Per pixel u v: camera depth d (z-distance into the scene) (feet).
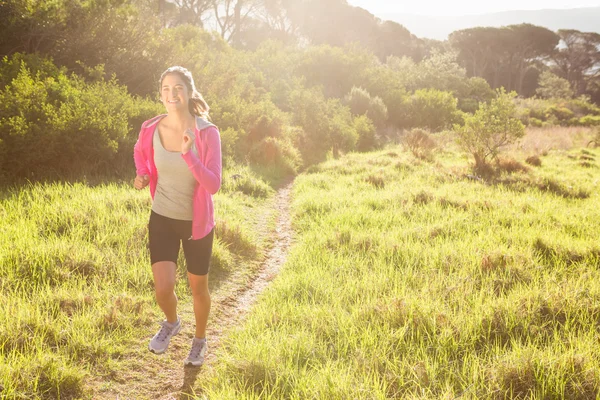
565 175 42.65
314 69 96.94
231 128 43.45
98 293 13.84
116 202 22.26
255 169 40.42
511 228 22.12
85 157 29.68
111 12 45.62
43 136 27.30
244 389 9.63
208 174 8.78
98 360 10.83
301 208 28.12
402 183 35.22
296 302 14.34
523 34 237.86
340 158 52.44
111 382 10.32
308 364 10.69
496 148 44.70
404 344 11.25
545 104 158.10
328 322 12.67
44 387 9.53
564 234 21.49
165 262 9.56
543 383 9.23
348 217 24.66
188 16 151.64
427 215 25.16
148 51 49.75
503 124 43.52
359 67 99.96
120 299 13.38
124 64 47.03
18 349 10.58
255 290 16.92
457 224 22.93
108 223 19.30
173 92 9.27
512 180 37.81
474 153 44.75
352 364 10.62
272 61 90.48
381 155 53.21
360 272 16.83
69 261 15.33
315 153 56.75
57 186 25.09
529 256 17.44
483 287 14.92
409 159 47.24
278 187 38.14
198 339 10.98
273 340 11.67
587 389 9.21
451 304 13.48
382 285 15.26
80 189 24.71
